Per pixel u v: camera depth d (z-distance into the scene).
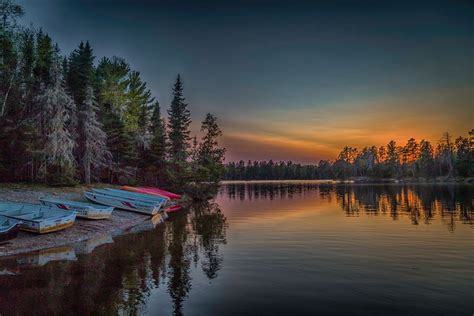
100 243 15.70
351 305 8.56
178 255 13.52
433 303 8.66
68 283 9.84
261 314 8.00
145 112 51.75
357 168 163.62
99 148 35.34
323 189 77.19
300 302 8.74
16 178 29.91
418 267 11.95
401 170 140.62
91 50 40.75
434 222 23.08
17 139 29.16
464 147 111.81
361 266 12.11
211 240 16.97
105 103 44.47
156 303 8.52
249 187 94.88
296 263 12.52
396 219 24.97
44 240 15.25
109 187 35.38
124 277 10.52
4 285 9.58
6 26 31.83
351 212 29.95
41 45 35.69
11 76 30.95
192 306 8.39
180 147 48.25
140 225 22.12
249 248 15.09
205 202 43.06
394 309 8.31
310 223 23.23
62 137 29.23
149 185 46.31
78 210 20.00
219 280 10.43
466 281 10.38
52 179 29.72
